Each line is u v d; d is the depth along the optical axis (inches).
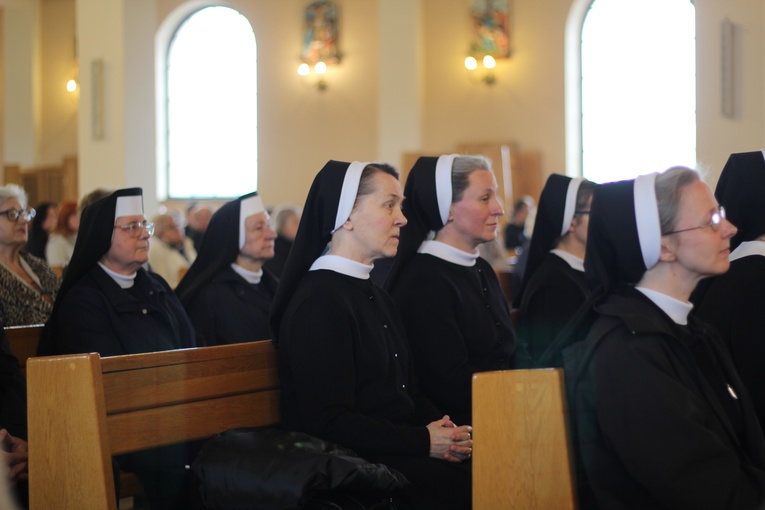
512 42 593.6
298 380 121.3
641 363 99.3
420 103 581.3
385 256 130.0
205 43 685.3
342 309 123.4
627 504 99.7
